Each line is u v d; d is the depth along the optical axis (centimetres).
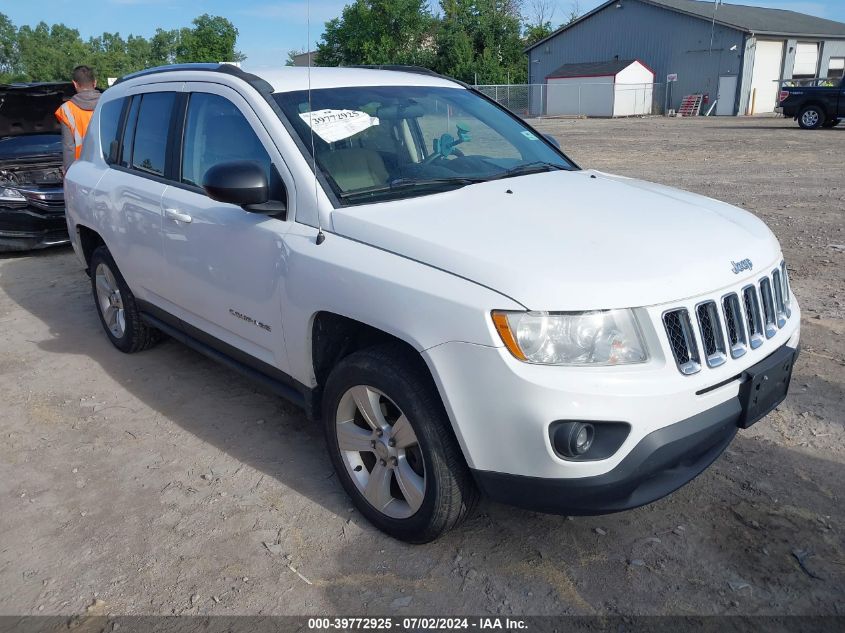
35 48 10612
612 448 238
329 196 311
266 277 328
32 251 856
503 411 241
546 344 237
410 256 270
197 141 389
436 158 367
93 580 287
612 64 3853
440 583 277
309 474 355
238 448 383
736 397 265
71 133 712
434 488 271
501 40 4838
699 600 263
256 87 352
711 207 331
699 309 254
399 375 271
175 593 278
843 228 805
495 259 253
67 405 440
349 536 306
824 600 260
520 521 311
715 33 3534
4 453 386
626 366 240
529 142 417
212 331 392
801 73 3828
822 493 319
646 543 293
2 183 804
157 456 378
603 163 1495
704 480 332
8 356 523
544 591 270
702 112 3666
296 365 325
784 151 1590
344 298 283
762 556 283
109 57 9188
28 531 319
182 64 434
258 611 267
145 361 504
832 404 394
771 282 290
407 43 4478
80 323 593
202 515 325
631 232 279
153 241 417
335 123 343
